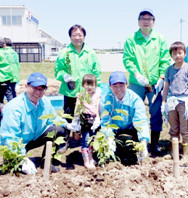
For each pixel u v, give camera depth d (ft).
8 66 22.17
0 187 9.21
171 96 13.48
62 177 10.48
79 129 12.25
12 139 10.75
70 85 14.79
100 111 13.29
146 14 14.12
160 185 9.53
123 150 14.03
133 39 14.89
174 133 13.96
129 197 8.89
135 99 12.53
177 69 13.26
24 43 113.80
